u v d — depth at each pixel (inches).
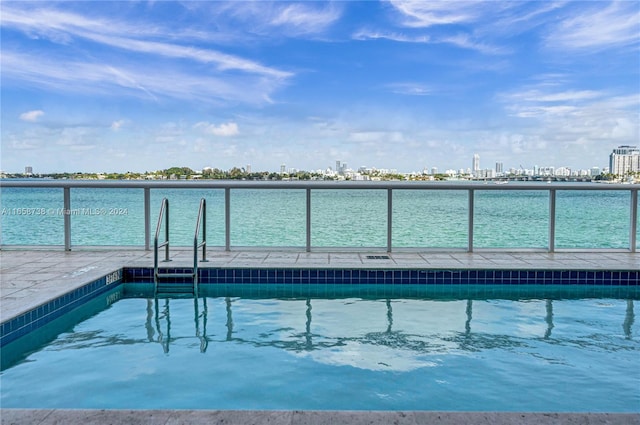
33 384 102.1
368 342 129.1
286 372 108.9
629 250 232.7
